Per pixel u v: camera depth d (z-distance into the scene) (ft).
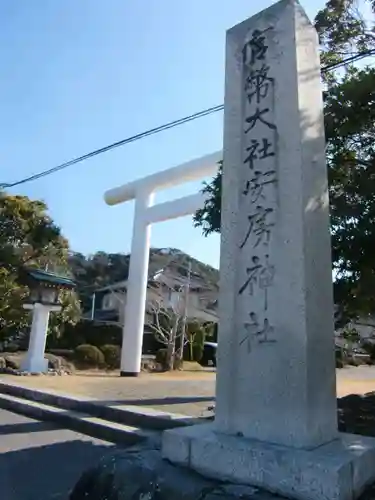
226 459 9.75
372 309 18.22
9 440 17.47
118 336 69.67
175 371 55.62
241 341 11.14
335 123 18.28
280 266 10.82
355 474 8.78
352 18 21.06
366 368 71.82
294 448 9.48
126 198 50.70
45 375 40.68
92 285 93.71
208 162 40.65
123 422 19.66
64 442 17.31
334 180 18.42
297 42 12.09
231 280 11.73
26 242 51.62
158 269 72.69
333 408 10.59
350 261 17.47
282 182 11.31
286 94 11.83
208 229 21.74
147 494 9.59
